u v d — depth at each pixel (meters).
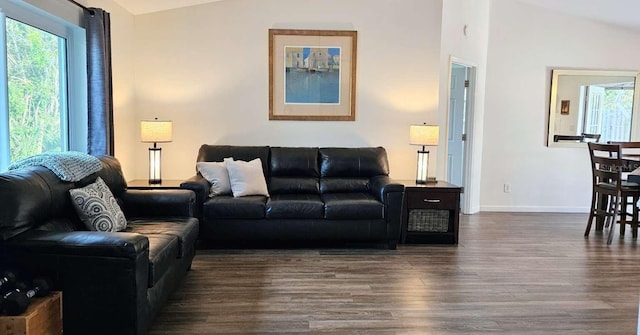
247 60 5.14
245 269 3.76
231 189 4.52
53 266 2.28
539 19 6.30
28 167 2.71
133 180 4.95
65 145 3.85
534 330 2.71
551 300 3.18
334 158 4.88
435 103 5.29
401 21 5.21
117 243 2.28
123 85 4.73
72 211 2.92
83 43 3.85
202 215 4.24
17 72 3.20
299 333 2.63
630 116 6.48
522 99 6.38
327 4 5.14
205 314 2.87
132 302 2.30
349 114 5.25
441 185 4.72
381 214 4.34
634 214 5.03
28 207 2.40
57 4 3.44
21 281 2.21
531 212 6.46
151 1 4.64
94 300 2.30
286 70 5.17
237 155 4.84
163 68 5.07
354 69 5.20
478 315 2.91
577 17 6.31
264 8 5.11
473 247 4.54
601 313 2.97
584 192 6.54
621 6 5.59
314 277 3.58
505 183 6.49
